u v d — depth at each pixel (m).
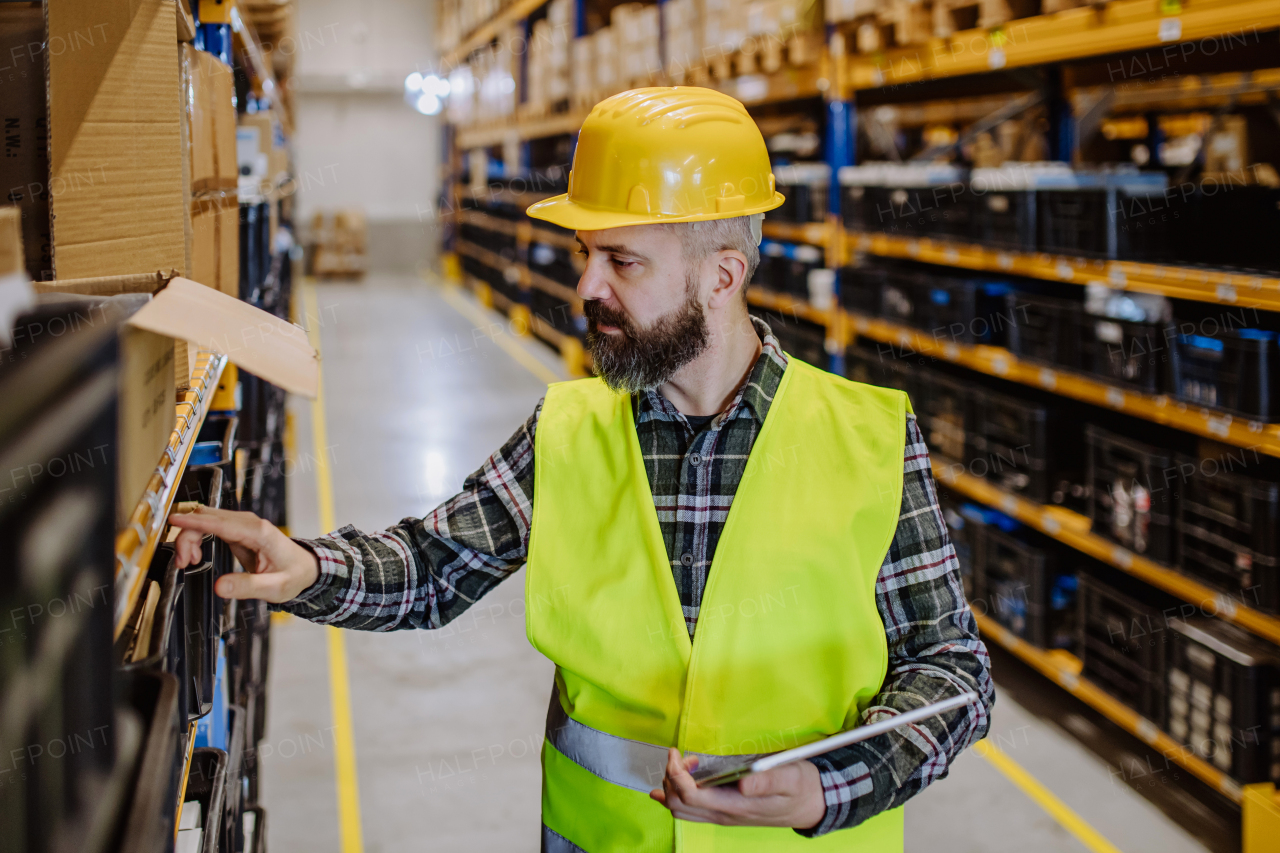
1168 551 2.97
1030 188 3.45
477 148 15.49
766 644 1.23
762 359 1.33
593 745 1.30
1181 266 2.86
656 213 1.22
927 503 1.28
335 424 7.87
